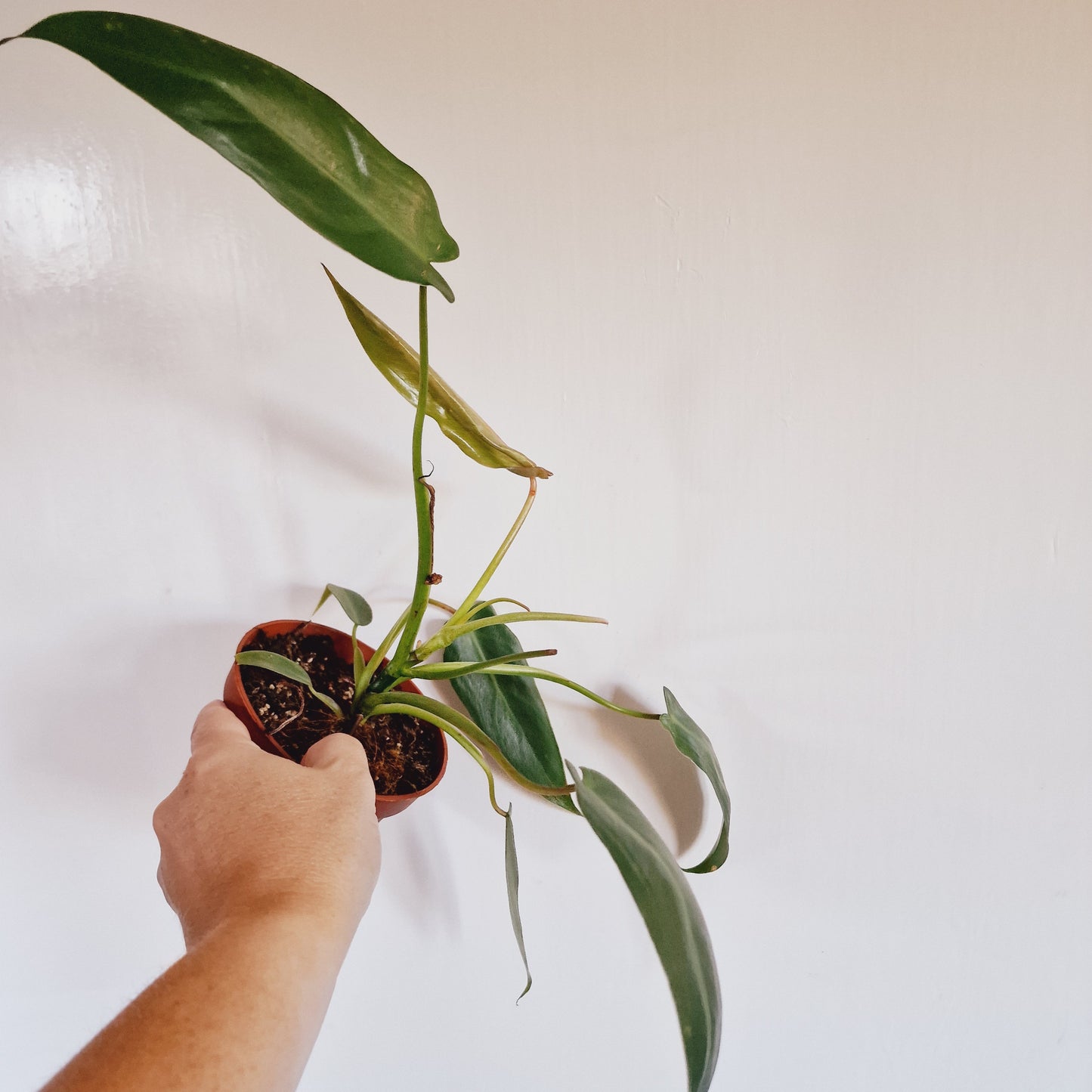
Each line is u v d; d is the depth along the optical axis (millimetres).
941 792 665
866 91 622
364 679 527
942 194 630
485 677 575
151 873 600
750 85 615
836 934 666
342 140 421
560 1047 646
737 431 634
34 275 564
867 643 653
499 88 599
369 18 584
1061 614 662
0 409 566
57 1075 371
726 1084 665
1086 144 635
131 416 580
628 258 618
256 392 592
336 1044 624
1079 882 680
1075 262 642
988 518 652
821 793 657
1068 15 627
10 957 588
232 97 409
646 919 477
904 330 637
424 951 627
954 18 622
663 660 640
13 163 558
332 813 455
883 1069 675
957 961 676
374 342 496
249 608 600
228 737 484
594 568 631
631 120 609
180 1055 377
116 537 584
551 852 638
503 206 605
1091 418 651
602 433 625
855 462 643
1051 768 671
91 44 397
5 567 573
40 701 581
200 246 581
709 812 649
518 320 613
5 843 583
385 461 609
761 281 627
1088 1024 688
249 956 401
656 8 605
